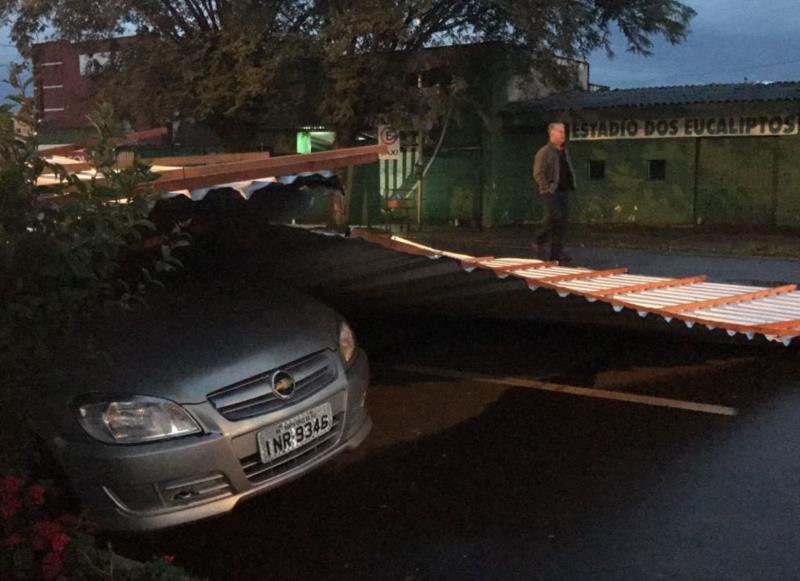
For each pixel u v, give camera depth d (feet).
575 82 71.72
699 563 12.89
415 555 13.48
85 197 10.35
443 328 27.17
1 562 10.31
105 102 12.18
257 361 14.02
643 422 18.75
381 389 21.80
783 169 62.34
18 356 9.92
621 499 15.08
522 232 66.28
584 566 12.92
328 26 54.90
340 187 19.70
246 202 19.25
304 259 19.79
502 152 71.10
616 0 62.23
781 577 12.45
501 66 63.16
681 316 20.98
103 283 10.78
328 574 13.05
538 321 25.00
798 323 22.70
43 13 58.13
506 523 14.38
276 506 15.40
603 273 28.63
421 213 72.28
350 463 17.13
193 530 14.65
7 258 9.34
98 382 13.21
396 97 57.47
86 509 12.47
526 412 19.67
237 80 56.34
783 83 66.85
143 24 60.39
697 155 65.41
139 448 12.75
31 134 10.25
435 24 59.41
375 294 22.67
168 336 14.33
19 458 10.96
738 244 54.13
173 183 15.57
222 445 13.14
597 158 69.21
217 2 57.41
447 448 17.70
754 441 17.43
